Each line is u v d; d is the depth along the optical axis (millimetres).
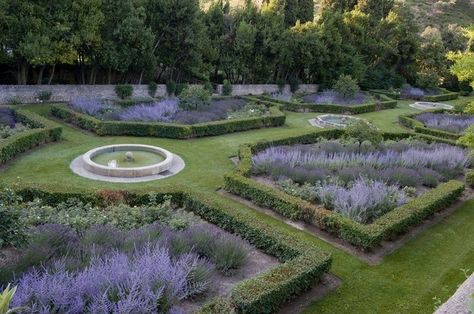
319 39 31750
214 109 19469
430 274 6684
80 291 4414
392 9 45312
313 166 11250
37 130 12602
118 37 20047
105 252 5668
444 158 12594
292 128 18781
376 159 12070
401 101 34188
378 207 8594
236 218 7238
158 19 22531
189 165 11859
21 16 16703
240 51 27453
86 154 11430
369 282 6309
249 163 10922
